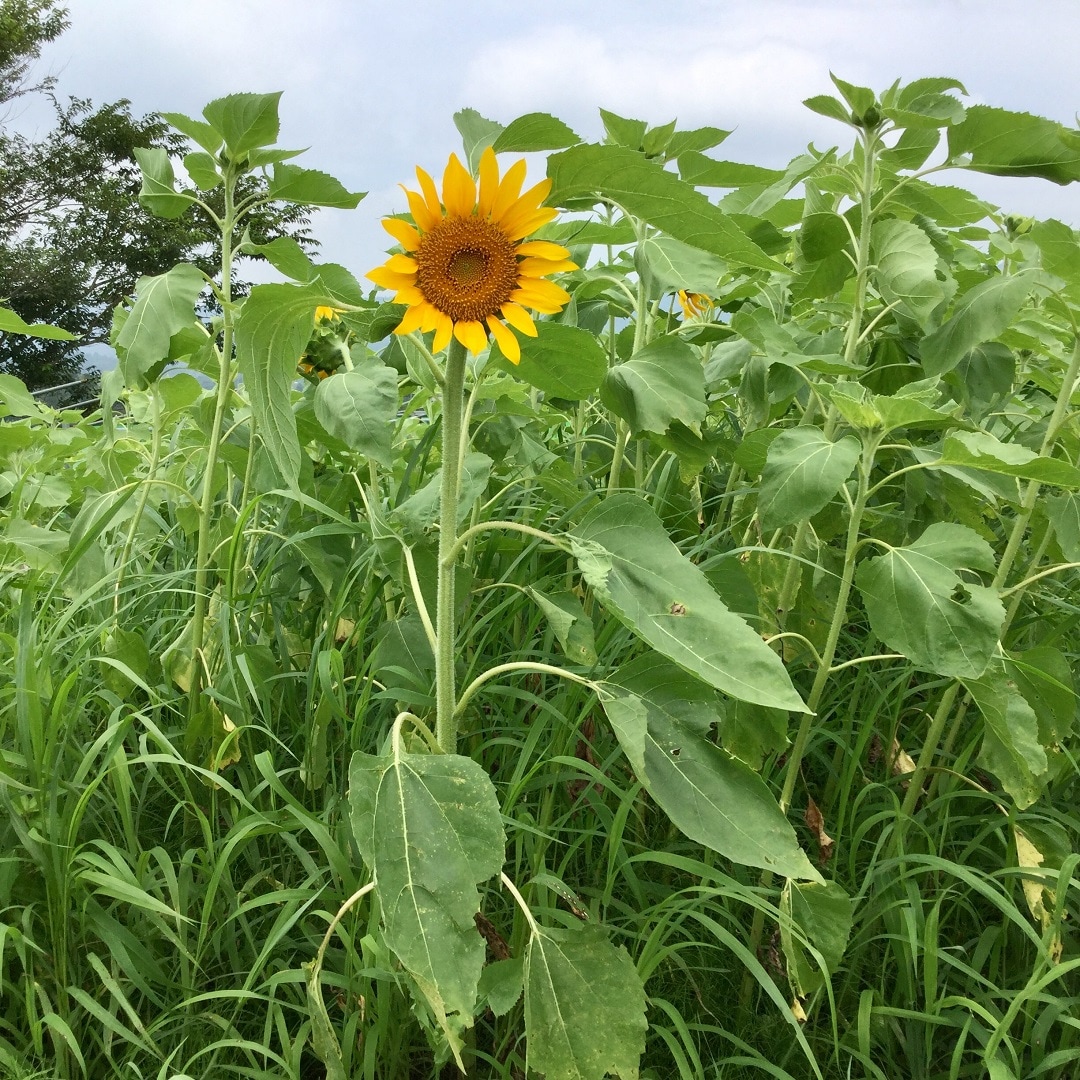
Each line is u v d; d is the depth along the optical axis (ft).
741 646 5.57
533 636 9.93
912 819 8.01
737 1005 7.99
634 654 9.22
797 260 9.89
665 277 7.59
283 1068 6.70
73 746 8.54
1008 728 7.32
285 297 5.89
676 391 7.93
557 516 10.79
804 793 9.74
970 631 6.78
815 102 9.27
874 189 9.82
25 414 12.17
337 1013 7.46
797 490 7.39
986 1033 7.18
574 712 8.29
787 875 5.65
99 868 7.31
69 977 7.32
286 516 10.37
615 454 9.96
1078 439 9.78
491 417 10.27
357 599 9.93
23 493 13.57
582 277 10.49
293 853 8.34
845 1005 7.94
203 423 10.69
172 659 9.36
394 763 5.39
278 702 9.62
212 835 8.21
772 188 10.39
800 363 8.87
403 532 8.60
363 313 6.49
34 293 103.50
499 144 6.26
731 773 6.04
